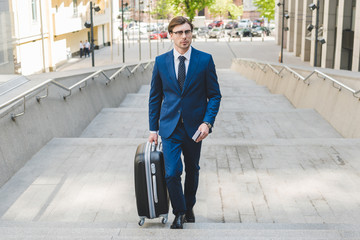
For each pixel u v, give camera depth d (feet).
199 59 11.94
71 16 116.16
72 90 33.17
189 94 11.95
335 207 16.97
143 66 71.82
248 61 89.35
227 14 287.28
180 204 12.49
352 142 25.53
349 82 32.19
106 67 48.67
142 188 12.66
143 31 227.61
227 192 18.58
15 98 21.90
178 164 12.07
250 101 49.14
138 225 13.85
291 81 50.11
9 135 21.70
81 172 21.42
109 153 24.22
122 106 47.39
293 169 21.36
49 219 16.46
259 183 19.57
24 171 21.74
